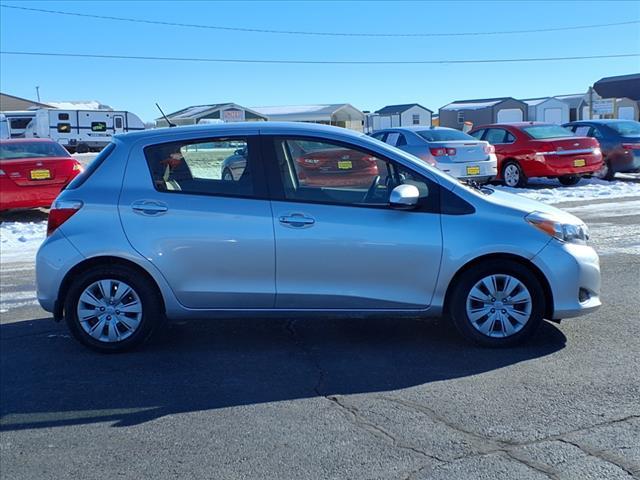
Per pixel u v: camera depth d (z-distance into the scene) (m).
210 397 4.83
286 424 4.36
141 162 5.68
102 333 5.69
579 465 3.73
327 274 5.48
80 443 4.21
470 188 5.70
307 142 5.60
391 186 5.55
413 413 4.45
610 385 4.80
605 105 36.16
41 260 5.61
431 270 5.46
